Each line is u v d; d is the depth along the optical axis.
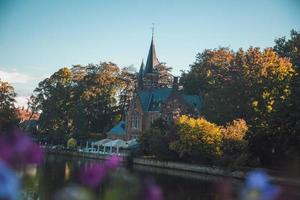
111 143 104.31
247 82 77.38
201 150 67.31
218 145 65.00
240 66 87.50
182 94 102.12
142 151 86.50
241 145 62.97
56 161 79.12
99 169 5.07
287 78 66.25
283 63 78.94
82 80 133.00
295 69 59.97
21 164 4.61
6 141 4.64
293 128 54.66
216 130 66.62
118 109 134.75
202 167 67.50
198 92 114.94
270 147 60.53
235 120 68.38
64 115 131.00
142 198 4.70
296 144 54.03
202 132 67.50
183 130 70.06
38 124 135.12
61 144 128.75
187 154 71.94
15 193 3.83
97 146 117.81
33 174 4.67
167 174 61.59
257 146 62.34
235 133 64.19
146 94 121.25
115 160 5.61
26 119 148.75
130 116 120.44
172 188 44.12
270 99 71.25
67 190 4.31
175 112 99.06
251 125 68.56
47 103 132.75
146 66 139.88
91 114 127.50
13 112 97.62
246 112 74.56
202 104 98.62
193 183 50.06
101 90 130.50
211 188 44.75
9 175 3.84
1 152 4.50
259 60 83.06
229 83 81.25
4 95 103.00
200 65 117.00
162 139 78.44
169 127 82.06
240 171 58.78
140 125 117.19
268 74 74.25
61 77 135.50
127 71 139.50
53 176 38.78
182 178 56.47
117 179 5.23
